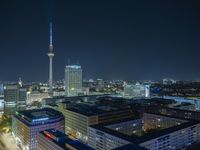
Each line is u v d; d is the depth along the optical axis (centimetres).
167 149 18712
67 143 14738
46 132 17562
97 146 19900
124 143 17138
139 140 17200
